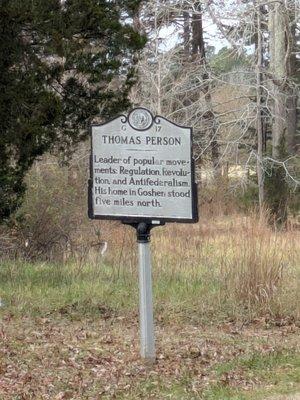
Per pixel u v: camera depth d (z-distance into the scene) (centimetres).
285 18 2723
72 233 1608
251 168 2716
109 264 1387
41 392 663
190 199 717
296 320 1028
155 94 2853
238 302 1076
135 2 1232
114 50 1198
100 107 1234
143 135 727
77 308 1048
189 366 767
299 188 2628
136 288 1174
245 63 3152
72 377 716
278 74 2722
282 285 1091
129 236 1530
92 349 829
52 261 1491
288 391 682
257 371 761
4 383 684
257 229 1223
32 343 846
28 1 1083
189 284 1171
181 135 718
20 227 1512
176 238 1459
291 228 1392
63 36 1130
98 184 741
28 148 1134
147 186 729
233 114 2883
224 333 952
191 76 2994
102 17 1154
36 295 1112
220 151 2919
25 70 1134
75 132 1233
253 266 1090
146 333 766
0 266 1358
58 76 1160
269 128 3550
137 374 731
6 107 1111
